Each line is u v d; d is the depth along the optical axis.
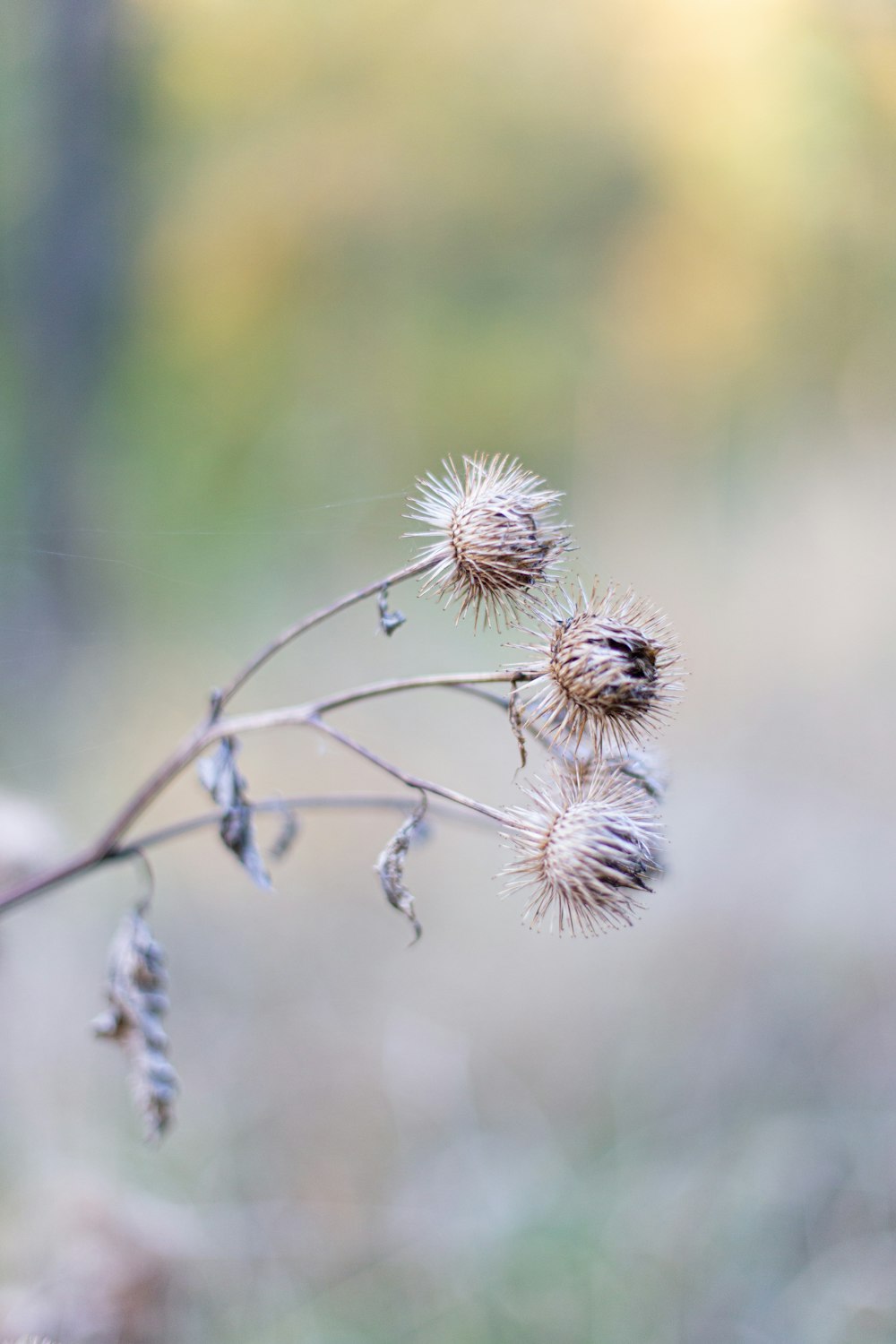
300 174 1.53
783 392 1.58
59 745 1.07
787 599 1.29
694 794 1.02
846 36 1.35
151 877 0.58
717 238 1.52
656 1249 0.68
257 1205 0.69
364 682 1.22
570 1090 0.76
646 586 1.37
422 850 0.99
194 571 1.39
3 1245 0.66
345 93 1.52
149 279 1.52
